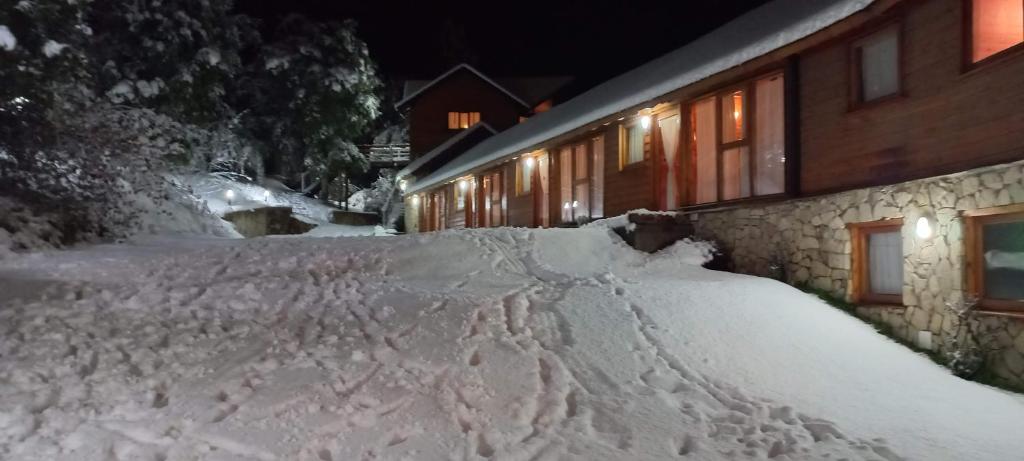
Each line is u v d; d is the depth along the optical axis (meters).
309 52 33.44
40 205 11.39
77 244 11.19
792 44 9.38
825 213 9.22
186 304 7.76
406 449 4.85
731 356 7.04
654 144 13.56
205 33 26.61
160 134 14.24
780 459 4.89
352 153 35.44
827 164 9.42
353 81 34.09
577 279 9.70
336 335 6.90
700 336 7.47
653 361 6.80
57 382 5.49
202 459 4.51
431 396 5.66
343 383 5.77
